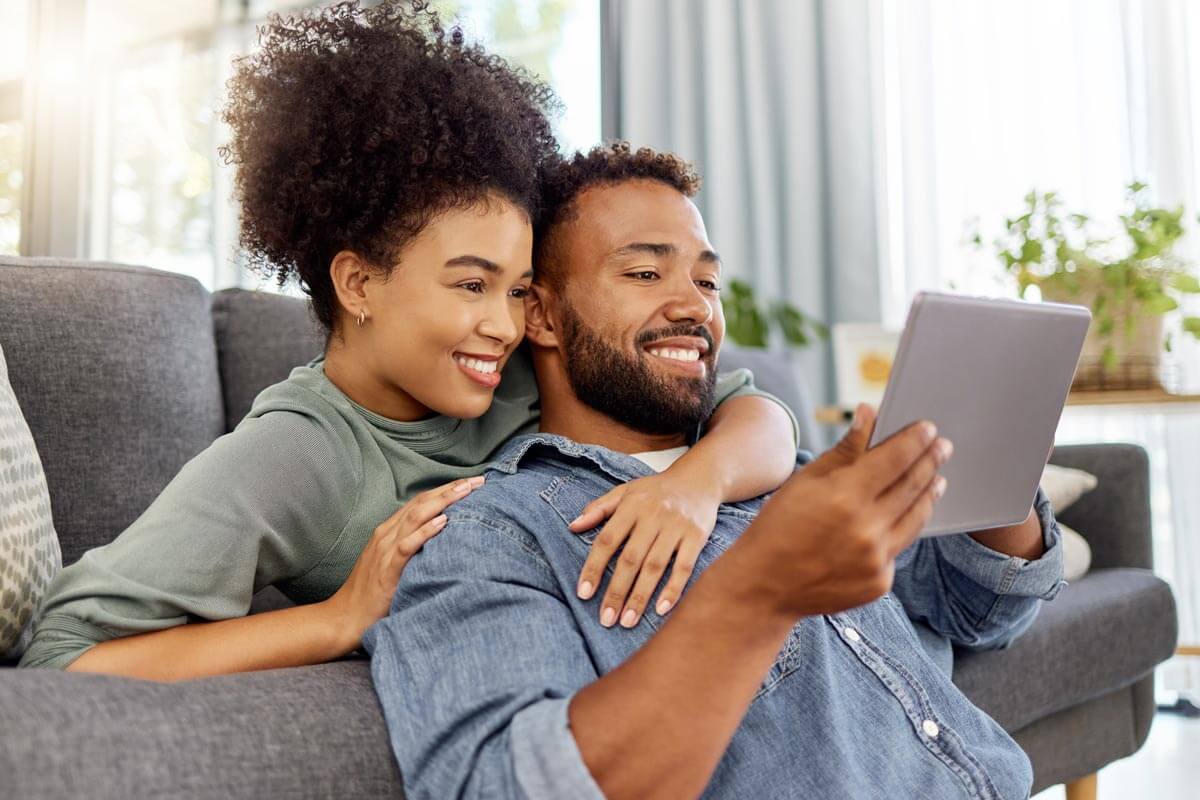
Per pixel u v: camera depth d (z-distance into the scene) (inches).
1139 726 65.5
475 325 35.6
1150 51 102.3
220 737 23.8
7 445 34.6
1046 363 29.6
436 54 37.9
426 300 35.3
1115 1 104.9
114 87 141.7
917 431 22.2
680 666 23.0
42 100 131.0
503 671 26.0
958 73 112.0
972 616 42.8
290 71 37.5
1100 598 59.2
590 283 38.4
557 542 31.9
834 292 118.4
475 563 30.4
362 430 37.1
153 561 31.0
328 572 36.1
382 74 36.1
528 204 37.3
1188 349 100.5
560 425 40.7
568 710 23.5
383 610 32.3
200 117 137.3
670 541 31.0
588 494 34.6
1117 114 104.8
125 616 30.2
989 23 110.6
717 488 34.7
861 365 103.7
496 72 40.4
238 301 54.7
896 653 34.9
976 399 28.1
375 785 25.5
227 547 32.0
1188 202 101.0
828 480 22.2
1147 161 102.7
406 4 41.8
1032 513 40.3
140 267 49.7
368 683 28.5
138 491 45.6
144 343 47.3
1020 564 39.6
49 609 31.0
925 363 26.3
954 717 34.4
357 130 35.7
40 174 131.0
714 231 124.3
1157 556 102.7
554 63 133.1
